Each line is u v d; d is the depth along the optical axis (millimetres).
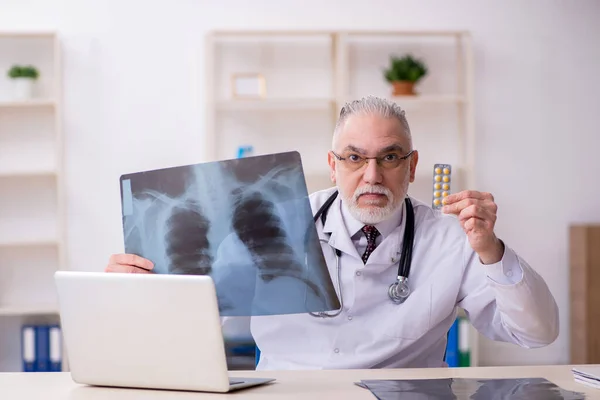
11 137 4027
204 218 1446
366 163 1742
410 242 1823
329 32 3951
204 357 1229
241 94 4016
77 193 4031
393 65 3992
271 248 1423
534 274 1636
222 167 1443
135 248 1492
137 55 4066
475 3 4211
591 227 4031
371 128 1730
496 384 1321
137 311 1248
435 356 1863
